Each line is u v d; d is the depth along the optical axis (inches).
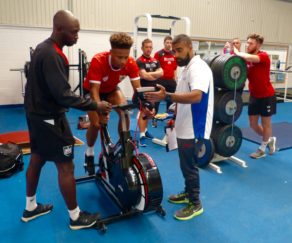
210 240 85.4
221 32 357.7
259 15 383.9
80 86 229.0
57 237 84.9
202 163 136.9
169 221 94.2
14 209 98.7
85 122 203.0
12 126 204.5
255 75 142.9
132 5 295.1
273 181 125.4
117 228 89.7
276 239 86.4
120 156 91.7
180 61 88.4
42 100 75.5
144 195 87.1
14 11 249.9
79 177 119.9
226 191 115.2
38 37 263.1
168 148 99.6
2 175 120.3
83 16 276.1
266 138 151.9
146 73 169.6
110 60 91.4
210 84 88.3
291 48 424.5
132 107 85.3
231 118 135.9
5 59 256.5
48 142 78.6
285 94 344.8
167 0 311.6
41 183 117.1
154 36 313.1
